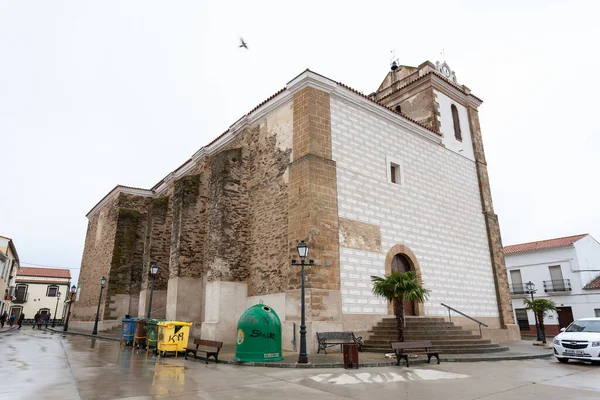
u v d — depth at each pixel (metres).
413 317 14.07
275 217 14.62
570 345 10.73
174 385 7.08
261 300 14.45
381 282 11.87
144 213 26.45
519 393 6.71
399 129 17.36
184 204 18.33
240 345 10.30
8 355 11.61
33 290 49.34
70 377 7.83
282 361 10.05
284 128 15.19
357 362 9.41
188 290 17.45
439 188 18.30
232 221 15.75
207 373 8.52
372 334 13.26
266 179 15.55
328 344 11.51
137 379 7.66
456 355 11.66
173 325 11.44
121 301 23.98
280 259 13.92
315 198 13.10
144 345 13.90
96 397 6.03
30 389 6.60
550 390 6.99
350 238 13.78
